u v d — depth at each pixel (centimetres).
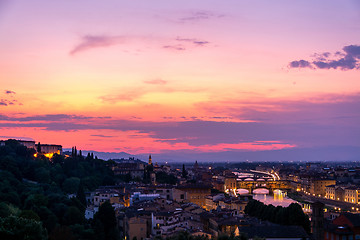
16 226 19662
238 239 18225
